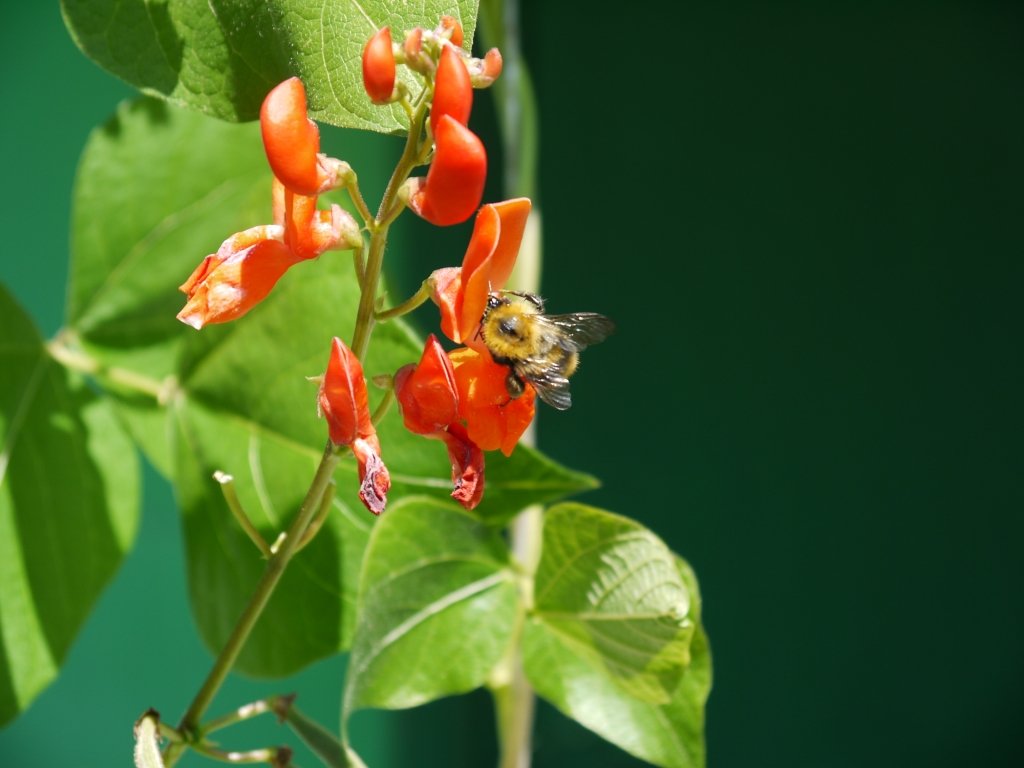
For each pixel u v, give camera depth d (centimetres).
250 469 41
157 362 43
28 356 42
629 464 70
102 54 37
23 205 65
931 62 73
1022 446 74
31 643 42
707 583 71
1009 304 73
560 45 70
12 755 67
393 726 67
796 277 72
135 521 43
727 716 72
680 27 71
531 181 44
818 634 72
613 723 40
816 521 72
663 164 71
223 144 43
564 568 39
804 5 72
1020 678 74
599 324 41
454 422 34
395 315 34
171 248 43
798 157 72
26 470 42
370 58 32
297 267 40
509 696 42
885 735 73
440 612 39
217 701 67
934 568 73
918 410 73
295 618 40
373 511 33
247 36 36
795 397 72
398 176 33
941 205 73
